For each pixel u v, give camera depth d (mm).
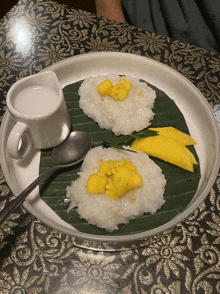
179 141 314
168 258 256
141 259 256
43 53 402
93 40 418
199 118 331
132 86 342
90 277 246
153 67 354
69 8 453
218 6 490
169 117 335
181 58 399
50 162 303
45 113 262
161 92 352
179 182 292
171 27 535
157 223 268
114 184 267
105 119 329
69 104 345
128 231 263
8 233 266
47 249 259
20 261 253
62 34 422
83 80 362
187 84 337
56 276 246
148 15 555
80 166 302
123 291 240
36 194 285
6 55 397
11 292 239
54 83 290
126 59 356
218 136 293
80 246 260
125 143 318
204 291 241
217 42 523
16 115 259
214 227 272
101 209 268
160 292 240
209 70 386
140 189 280
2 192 289
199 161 308
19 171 297
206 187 263
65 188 289
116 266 252
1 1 601
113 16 590
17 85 282
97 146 319
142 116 327
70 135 318
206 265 252
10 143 254
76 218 272
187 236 267
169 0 531
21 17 438
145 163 295
